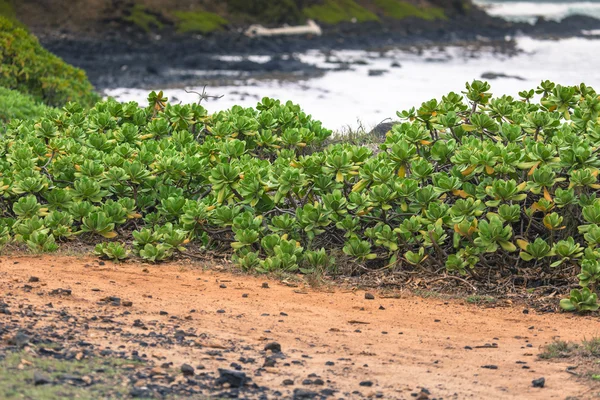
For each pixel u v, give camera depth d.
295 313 11.26
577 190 14.12
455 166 14.24
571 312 12.20
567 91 15.68
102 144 17.33
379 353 9.59
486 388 8.38
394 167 14.50
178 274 13.12
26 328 8.97
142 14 107.69
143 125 19.31
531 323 11.52
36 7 103.38
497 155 13.79
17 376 7.37
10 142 17.72
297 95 63.09
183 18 110.38
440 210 13.63
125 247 14.82
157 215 15.23
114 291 11.52
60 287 11.35
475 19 148.12
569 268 13.52
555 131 15.18
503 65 94.00
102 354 8.41
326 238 14.85
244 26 116.69
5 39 35.91
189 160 15.58
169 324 10.02
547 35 144.88
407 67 90.19
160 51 97.00
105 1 106.19
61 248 14.45
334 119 48.41
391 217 14.33
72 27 101.75
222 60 90.38
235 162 15.61
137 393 7.33
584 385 8.50
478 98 16.55
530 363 9.37
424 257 13.65
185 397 7.43
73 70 39.00
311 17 125.62
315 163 14.42
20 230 14.40
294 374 8.46
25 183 15.04
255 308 11.34
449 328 11.05
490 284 13.33
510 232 13.00
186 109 18.36
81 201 15.16
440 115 15.81
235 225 14.27
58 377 7.52
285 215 14.40
